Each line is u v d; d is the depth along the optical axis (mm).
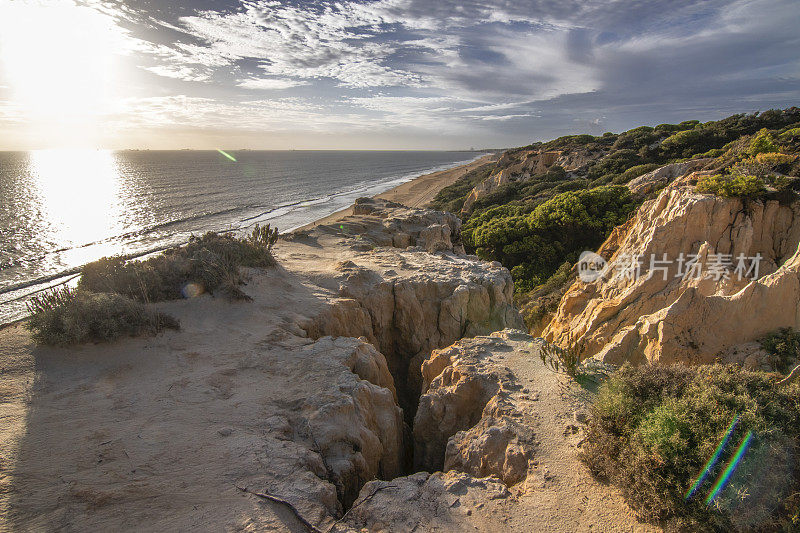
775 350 13219
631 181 46281
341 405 7891
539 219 41656
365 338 13422
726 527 4895
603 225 39250
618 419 6594
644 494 5453
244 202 96188
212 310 12508
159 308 12180
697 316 14125
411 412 15086
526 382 9383
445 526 5492
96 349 9703
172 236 58125
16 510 5203
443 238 29953
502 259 42906
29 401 7727
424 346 16391
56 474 5891
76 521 5109
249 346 10672
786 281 13914
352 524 5547
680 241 18578
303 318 12984
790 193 18344
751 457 5145
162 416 7449
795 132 35375
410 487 6316
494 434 7414
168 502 5496
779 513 4926
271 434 7121
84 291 11383
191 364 9547
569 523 5516
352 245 24141
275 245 23453
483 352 11250
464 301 16828
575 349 10344
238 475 6070
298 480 6055
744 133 56750
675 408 5875
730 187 18609
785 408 5879
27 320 10750
